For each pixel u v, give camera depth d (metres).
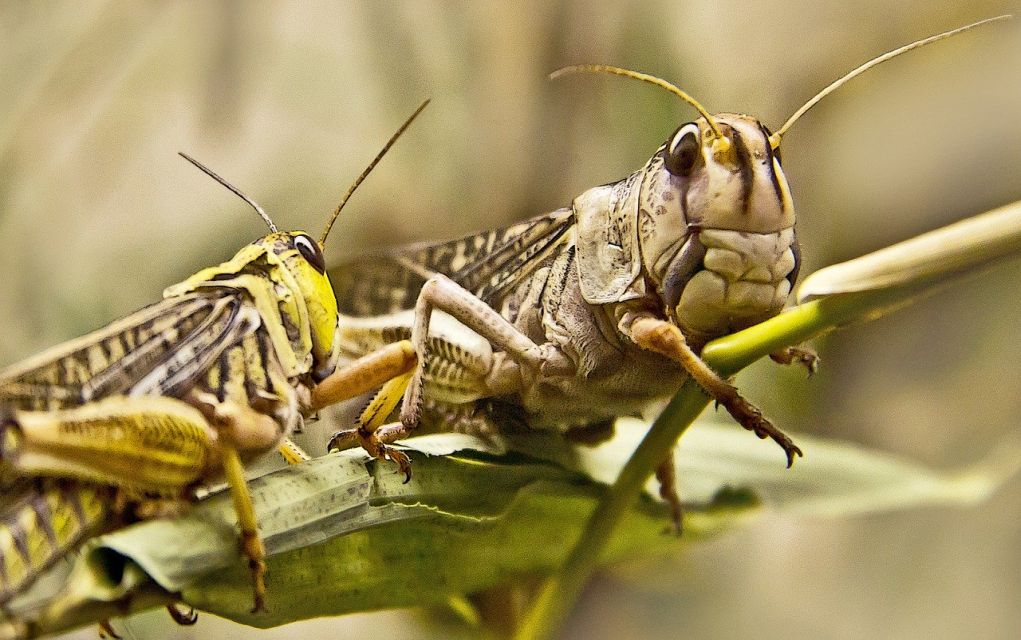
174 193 0.32
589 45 0.25
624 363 0.16
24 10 0.30
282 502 0.15
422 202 0.27
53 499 0.15
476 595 0.16
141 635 0.20
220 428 0.15
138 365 0.15
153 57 0.32
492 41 0.26
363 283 0.18
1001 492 0.31
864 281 0.14
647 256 0.16
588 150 0.25
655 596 0.30
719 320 0.15
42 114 0.30
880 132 0.29
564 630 0.28
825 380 0.30
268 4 0.33
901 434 0.30
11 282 0.30
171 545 0.14
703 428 0.17
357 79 0.32
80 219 0.31
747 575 0.32
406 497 0.15
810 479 0.17
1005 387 0.29
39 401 0.15
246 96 0.32
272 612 0.15
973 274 0.14
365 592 0.15
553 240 0.17
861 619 0.31
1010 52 0.28
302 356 0.16
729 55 0.28
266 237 0.16
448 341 0.16
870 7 0.29
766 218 0.15
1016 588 0.30
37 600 0.14
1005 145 0.28
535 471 0.16
